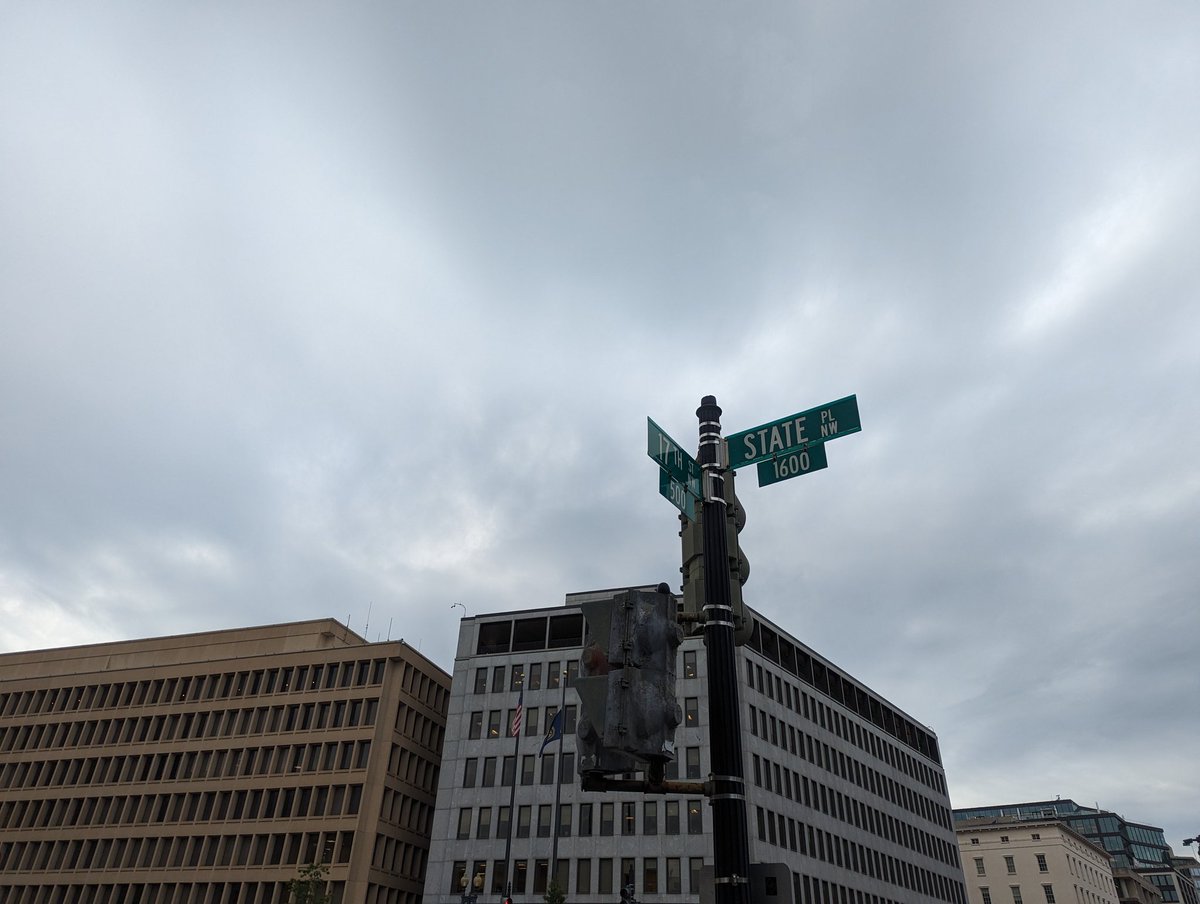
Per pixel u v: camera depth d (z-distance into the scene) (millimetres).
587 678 5188
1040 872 105688
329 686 74562
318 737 71750
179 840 71062
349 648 75438
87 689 82688
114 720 79688
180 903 67875
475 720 69312
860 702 88125
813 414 7918
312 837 67125
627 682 5047
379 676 73500
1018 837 108938
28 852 75125
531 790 64562
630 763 5086
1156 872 155250
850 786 78250
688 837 59344
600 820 61812
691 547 7383
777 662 72438
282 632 81625
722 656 6758
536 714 67562
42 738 81375
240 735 74375
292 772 70750
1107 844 147250
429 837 73250
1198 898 171500
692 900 57219
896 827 85500
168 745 76062
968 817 162375
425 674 77188
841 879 70250
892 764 89812
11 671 89438
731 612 6980
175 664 80625
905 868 84438
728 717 6508
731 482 7914
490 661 71438
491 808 64938
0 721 83625
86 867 72688
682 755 61438
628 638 5199
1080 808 155250
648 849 59719
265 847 68188
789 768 67875
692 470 7582
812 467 7730
